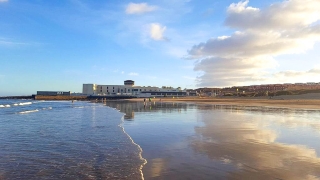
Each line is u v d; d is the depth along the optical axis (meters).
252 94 147.25
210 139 12.84
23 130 16.42
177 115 28.69
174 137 13.52
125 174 7.36
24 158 9.21
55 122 21.39
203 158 9.07
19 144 11.76
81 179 7.00
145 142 12.17
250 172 7.43
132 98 150.88
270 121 21.45
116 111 37.09
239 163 8.38
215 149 10.52
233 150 10.29
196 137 13.48
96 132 15.43
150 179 6.93
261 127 17.48
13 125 19.25
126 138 13.23
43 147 11.12
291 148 10.62
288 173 7.33
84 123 20.50
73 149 10.70
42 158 9.22
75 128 17.39
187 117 25.94
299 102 67.00
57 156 9.51
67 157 9.36
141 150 10.44
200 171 7.57
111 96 148.50
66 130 16.38
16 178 7.08
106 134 14.63
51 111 38.00
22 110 40.50
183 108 45.59
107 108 47.19
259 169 7.72
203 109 41.78
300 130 15.90
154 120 22.91
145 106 55.19
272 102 71.31
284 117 25.44
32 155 9.67
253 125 18.64
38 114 31.33
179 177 7.06
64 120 23.19
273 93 134.88
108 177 7.12
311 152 9.90
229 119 23.42
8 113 33.25
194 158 9.08
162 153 9.91
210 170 7.66
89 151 10.32
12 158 9.21
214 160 8.79
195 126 18.23
